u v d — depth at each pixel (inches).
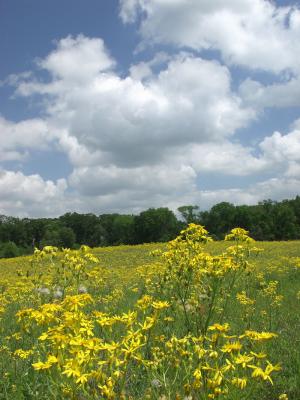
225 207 3772.1
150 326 159.2
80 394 159.0
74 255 272.8
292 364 249.3
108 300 378.0
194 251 249.0
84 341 146.3
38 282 324.2
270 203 3917.3
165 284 256.8
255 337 156.9
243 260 249.8
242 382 138.7
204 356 162.1
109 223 4493.1
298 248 1381.6
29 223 4160.9
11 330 323.9
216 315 303.7
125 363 148.0
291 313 394.6
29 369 203.5
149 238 3971.5
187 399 149.7
